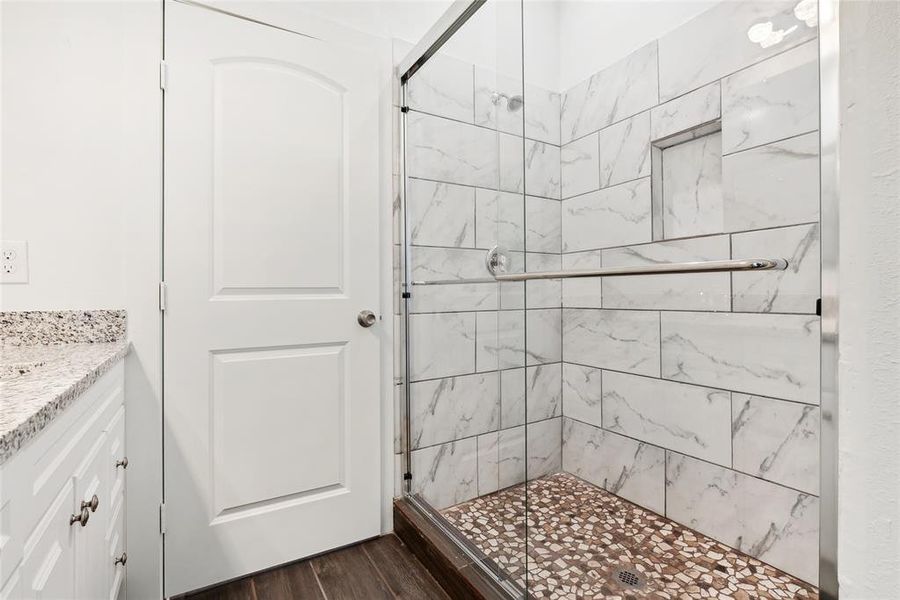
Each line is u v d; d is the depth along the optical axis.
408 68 1.95
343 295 1.80
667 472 1.75
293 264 1.69
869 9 0.30
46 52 1.35
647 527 1.72
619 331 1.90
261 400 1.63
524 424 1.74
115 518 1.19
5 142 1.31
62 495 0.74
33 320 1.32
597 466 1.98
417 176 1.94
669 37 1.74
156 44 1.47
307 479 1.71
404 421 1.97
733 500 1.55
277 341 1.66
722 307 1.56
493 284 1.74
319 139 1.74
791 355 1.37
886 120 0.29
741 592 1.39
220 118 1.56
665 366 1.75
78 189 1.38
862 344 0.31
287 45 1.68
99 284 1.40
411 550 1.76
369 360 1.85
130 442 1.42
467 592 1.41
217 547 1.55
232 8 1.58
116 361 1.18
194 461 1.52
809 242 1.28
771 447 1.44
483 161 1.78
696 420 1.66
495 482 1.71
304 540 1.71
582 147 2.04
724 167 1.53
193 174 1.52
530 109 2.02
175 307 1.49
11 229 1.31
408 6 2.00
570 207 2.04
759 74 1.42
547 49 2.13
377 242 1.88
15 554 0.55
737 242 1.49
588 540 1.64
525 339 1.78
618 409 1.92
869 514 0.30
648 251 1.79
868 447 0.30
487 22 1.77
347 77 1.80
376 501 1.87
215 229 1.56
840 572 0.32
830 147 1.16
